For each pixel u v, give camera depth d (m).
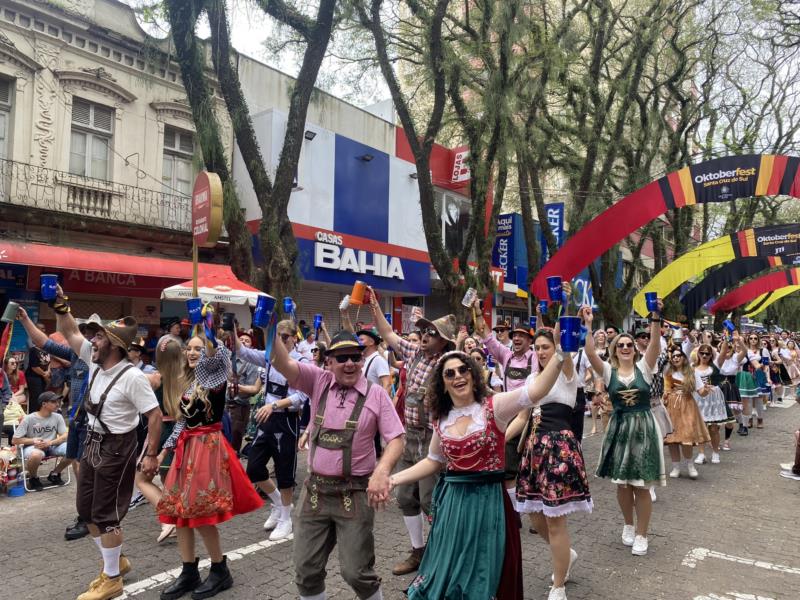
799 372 18.06
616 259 19.02
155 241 13.17
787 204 27.69
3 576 4.41
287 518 5.34
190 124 14.23
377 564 4.67
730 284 21.45
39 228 11.36
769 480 7.76
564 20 16.28
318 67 11.27
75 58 12.27
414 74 16.83
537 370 4.32
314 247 15.62
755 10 17.97
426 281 19.47
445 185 20.42
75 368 5.72
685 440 7.70
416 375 4.63
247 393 7.17
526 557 4.88
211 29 10.83
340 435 3.27
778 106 22.34
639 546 4.97
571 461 3.99
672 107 20.42
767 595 4.19
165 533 5.11
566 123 19.80
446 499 3.07
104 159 12.83
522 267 22.91
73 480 7.38
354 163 16.97
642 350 7.68
